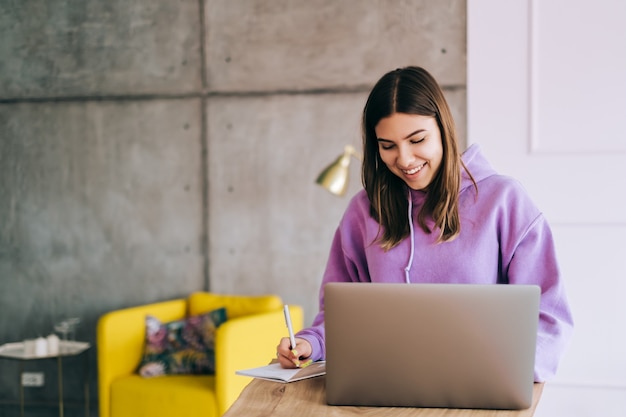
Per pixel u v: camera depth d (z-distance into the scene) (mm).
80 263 3967
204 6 3793
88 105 3918
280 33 3727
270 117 3756
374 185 1765
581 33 3049
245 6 3756
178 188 3863
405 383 1340
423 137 1618
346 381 1356
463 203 1705
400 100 1606
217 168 3820
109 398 3295
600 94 3039
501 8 3115
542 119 3100
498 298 1309
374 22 3633
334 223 3713
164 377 3316
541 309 1580
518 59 3109
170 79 3840
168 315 3615
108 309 3955
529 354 1312
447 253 1680
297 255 3760
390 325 1335
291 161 3744
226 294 3834
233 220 3816
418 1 3590
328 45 3682
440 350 1325
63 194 3965
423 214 1701
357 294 1342
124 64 3875
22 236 4012
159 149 3869
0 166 4016
